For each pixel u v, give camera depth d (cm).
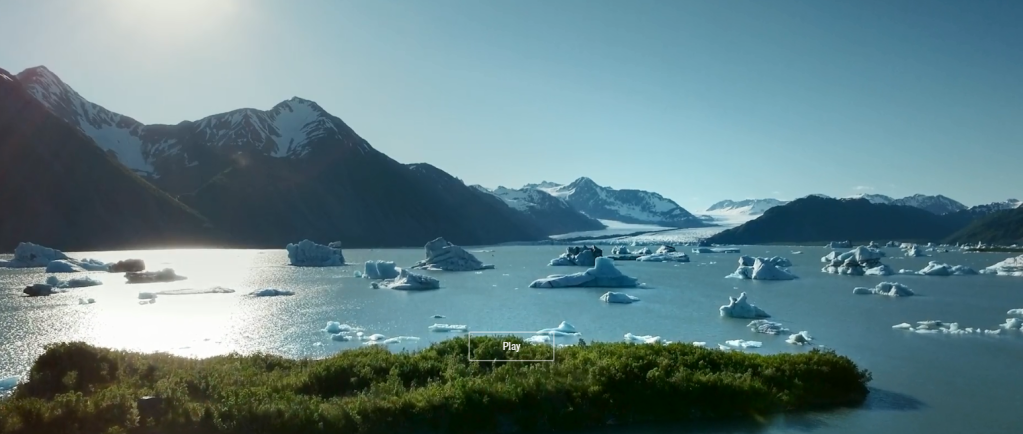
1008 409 2797
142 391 2336
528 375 2653
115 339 4838
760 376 2873
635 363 2762
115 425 2062
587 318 6031
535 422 2425
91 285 8931
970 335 4916
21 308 6538
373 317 6050
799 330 5216
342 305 6950
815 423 2538
